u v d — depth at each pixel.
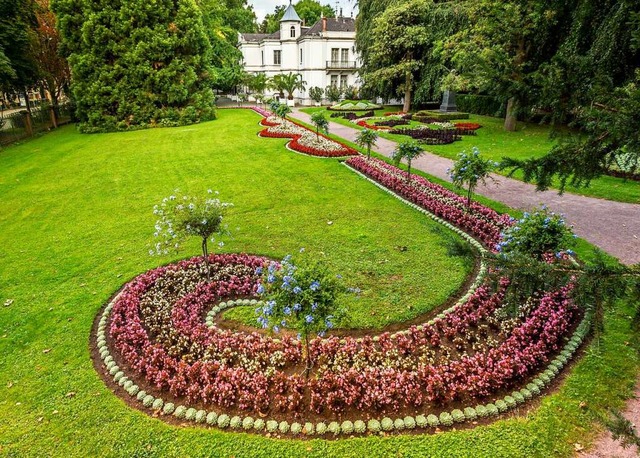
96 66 23.47
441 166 13.20
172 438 3.60
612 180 10.54
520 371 4.03
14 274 6.84
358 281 6.11
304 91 43.47
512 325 4.88
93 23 22.73
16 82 22.72
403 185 10.47
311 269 4.08
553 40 13.28
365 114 28.50
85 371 4.51
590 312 2.59
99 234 8.45
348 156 14.73
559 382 4.08
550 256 5.27
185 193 10.93
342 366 4.35
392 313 5.33
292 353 4.55
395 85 30.58
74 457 3.45
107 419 3.83
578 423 3.58
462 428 3.63
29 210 10.12
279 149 16.36
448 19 24.66
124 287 6.25
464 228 7.95
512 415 3.73
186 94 25.30
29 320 5.50
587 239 7.21
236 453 3.43
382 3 29.14
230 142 18.36
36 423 3.81
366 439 3.52
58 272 6.86
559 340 4.62
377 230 8.01
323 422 3.72
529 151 14.82
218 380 4.14
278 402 3.93
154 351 4.54
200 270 6.55
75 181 12.59
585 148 3.09
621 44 9.53
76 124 26.22
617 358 4.33
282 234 8.00
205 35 26.41
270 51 46.56
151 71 24.02
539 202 9.27
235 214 9.23
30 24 24.41
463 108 28.48
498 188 10.53
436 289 5.83
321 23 42.47
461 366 4.12
